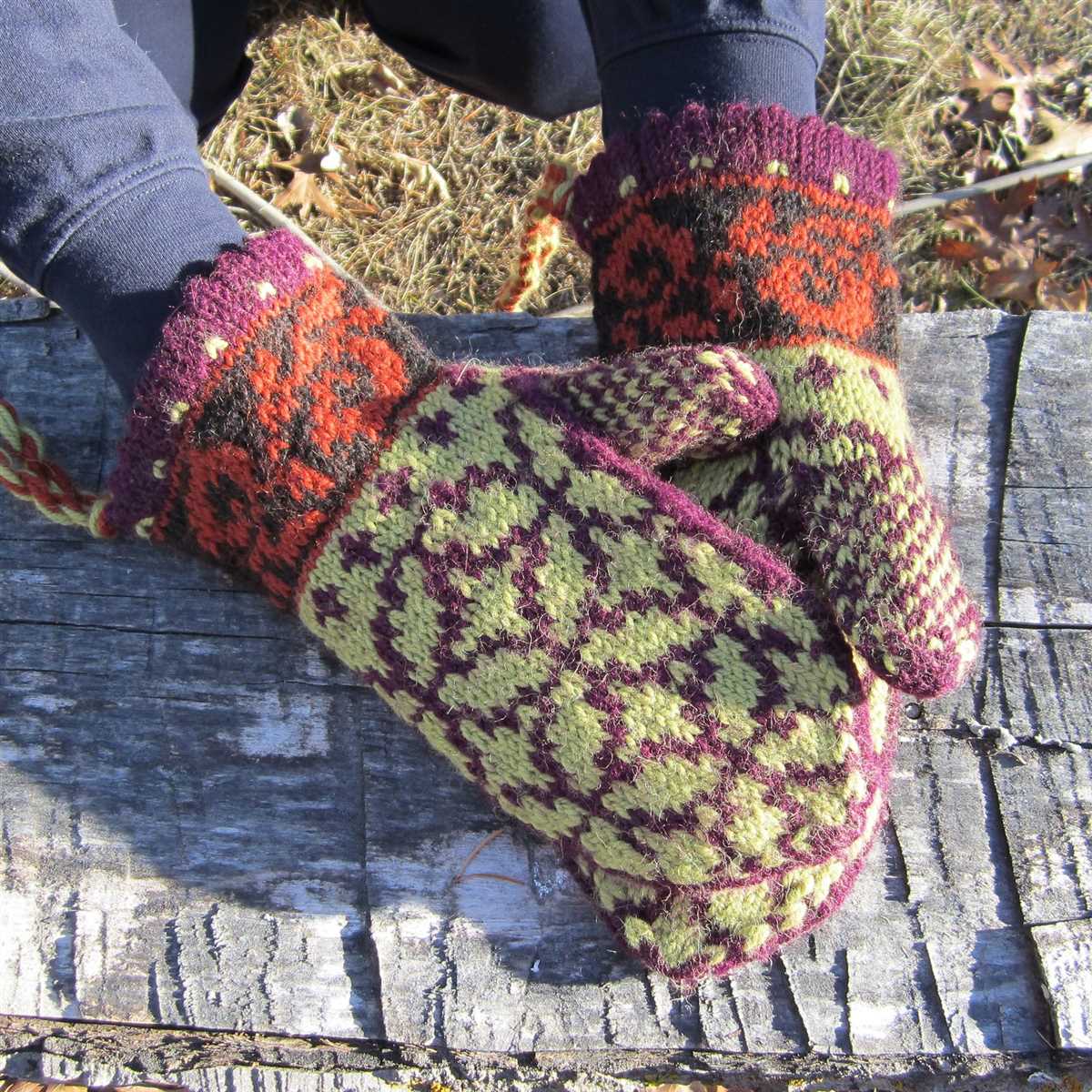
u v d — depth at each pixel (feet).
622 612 1.59
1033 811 1.72
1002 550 1.78
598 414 1.61
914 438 1.78
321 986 1.70
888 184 1.70
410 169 2.80
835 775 1.58
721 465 1.68
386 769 1.73
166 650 1.76
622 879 1.65
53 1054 1.72
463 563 1.60
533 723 1.59
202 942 1.71
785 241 1.65
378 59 2.86
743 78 1.68
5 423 1.70
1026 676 1.75
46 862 1.73
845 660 1.60
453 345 1.89
